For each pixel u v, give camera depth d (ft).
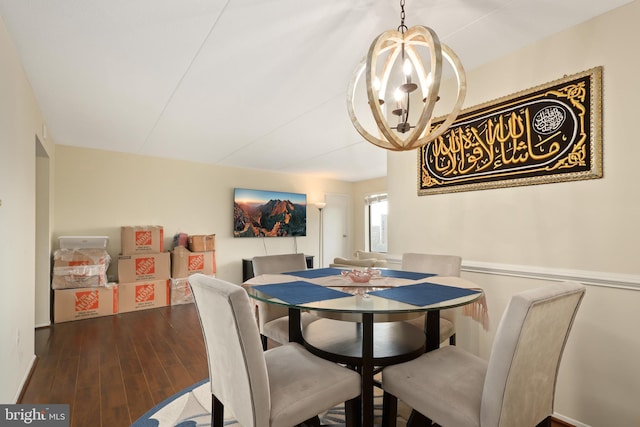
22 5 5.34
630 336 5.45
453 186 8.25
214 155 16.02
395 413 5.02
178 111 10.14
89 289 12.71
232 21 5.88
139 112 10.18
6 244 5.93
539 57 6.69
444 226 8.50
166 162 16.44
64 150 13.79
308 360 4.94
